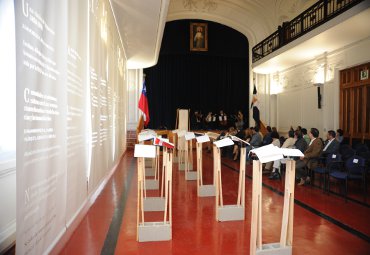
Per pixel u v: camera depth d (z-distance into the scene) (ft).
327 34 27.09
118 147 32.45
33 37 7.52
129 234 12.31
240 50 58.13
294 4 45.27
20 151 6.75
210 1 51.26
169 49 56.24
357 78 29.78
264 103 51.96
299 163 21.71
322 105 34.76
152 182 20.66
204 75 61.31
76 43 12.62
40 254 8.26
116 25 29.66
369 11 21.53
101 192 19.80
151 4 24.94
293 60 38.47
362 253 10.53
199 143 18.54
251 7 49.34
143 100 43.47
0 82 10.01
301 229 12.86
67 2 10.75
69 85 11.49
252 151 9.89
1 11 9.96
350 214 14.94
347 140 30.78
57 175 9.79
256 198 9.45
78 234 12.28
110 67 24.41
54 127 9.38
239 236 12.05
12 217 10.84
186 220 14.07
